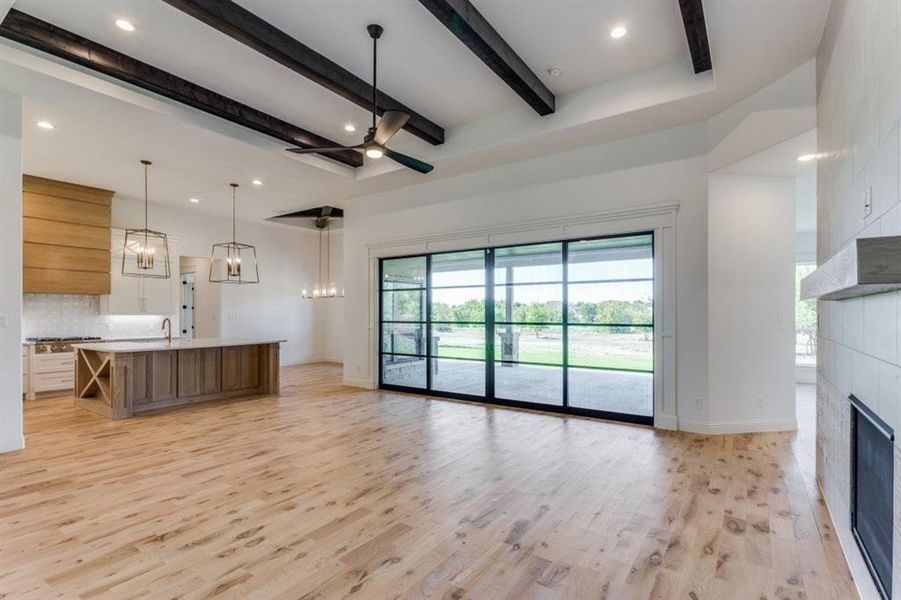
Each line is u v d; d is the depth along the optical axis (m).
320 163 5.87
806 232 8.28
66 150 5.16
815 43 3.20
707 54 3.41
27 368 6.16
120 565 2.26
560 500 3.01
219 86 4.31
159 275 7.08
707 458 3.82
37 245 6.22
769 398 4.64
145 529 2.62
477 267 6.27
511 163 5.72
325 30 3.47
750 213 4.61
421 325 6.85
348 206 7.60
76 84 3.68
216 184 6.60
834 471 2.70
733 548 2.43
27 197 6.14
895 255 1.25
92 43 3.61
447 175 6.24
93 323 7.12
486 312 6.14
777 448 4.09
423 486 3.25
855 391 2.21
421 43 3.65
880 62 1.76
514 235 5.77
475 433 4.61
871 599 1.88
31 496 3.07
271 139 5.17
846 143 2.32
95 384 5.61
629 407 5.11
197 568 2.24
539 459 3.82
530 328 5.81
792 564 2.28
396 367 7.12
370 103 4.34
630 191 4.92
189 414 5.46
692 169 4.58
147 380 5.63
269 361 6.70
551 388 5.63
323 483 3.31
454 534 2.57
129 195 7.22
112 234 7.02
